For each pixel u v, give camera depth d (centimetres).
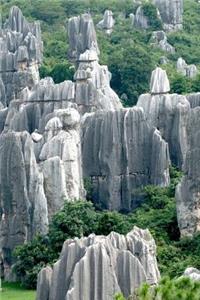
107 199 14475
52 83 16638
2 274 12444
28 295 11556
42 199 12625
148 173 14675
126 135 14575
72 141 13312
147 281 10338
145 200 14312
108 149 14525
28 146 12788
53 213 12812
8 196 12694
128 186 14525
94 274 10100
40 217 12594
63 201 12812
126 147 14550
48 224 12550
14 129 15475
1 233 12644
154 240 11675
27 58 19075
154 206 13975
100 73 17138
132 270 10231
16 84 18925
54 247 12050
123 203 14512
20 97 16000
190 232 12938
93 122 14612
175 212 13250
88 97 15875
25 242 12588
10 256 12569
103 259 10119
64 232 12100
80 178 13675
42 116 15188
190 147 13012
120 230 12212
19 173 12681
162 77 15850
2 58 19000
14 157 12694
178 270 11481
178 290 7850
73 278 10075
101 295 10081
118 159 14525
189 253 12262
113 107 16350
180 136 15388
